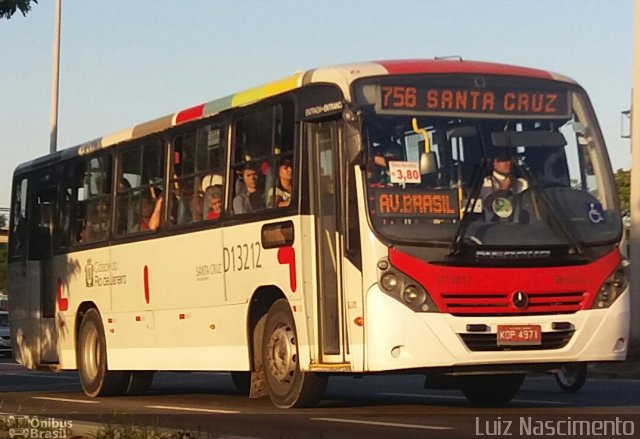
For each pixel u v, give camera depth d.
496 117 14.51
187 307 17.77
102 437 12.15
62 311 21.55
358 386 22.16
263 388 16.34
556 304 14.10
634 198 25.20
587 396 18.22
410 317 13.76
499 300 13.94
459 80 14.52
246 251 16.22
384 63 14.70
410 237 13.90
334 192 14.64
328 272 14.77
